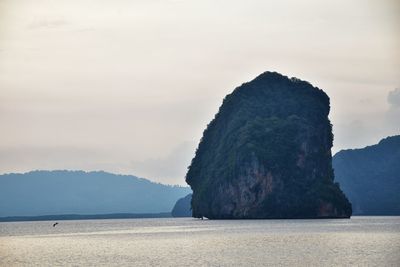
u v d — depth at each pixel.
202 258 103.88
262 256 105.19
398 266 90.31
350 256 103.19
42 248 135.62
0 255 118.50
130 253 116.75
